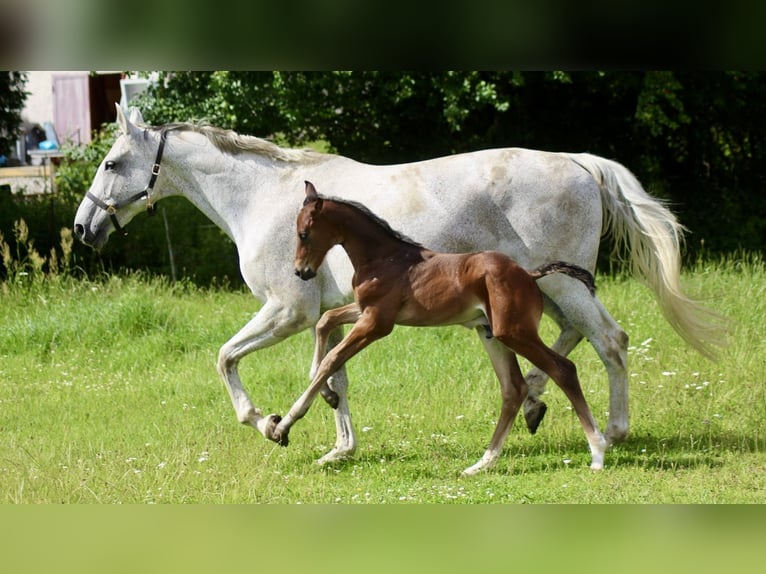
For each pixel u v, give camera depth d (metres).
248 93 18.64
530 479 8.44
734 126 21.23
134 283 16.64
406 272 8.34
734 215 20.55
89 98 28.19
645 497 7.75
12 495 8.08
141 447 9.75
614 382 9.20
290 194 9.32
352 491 8.31
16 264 17.16
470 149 21.09
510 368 8.73
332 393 9.02
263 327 9.24
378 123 20.86
